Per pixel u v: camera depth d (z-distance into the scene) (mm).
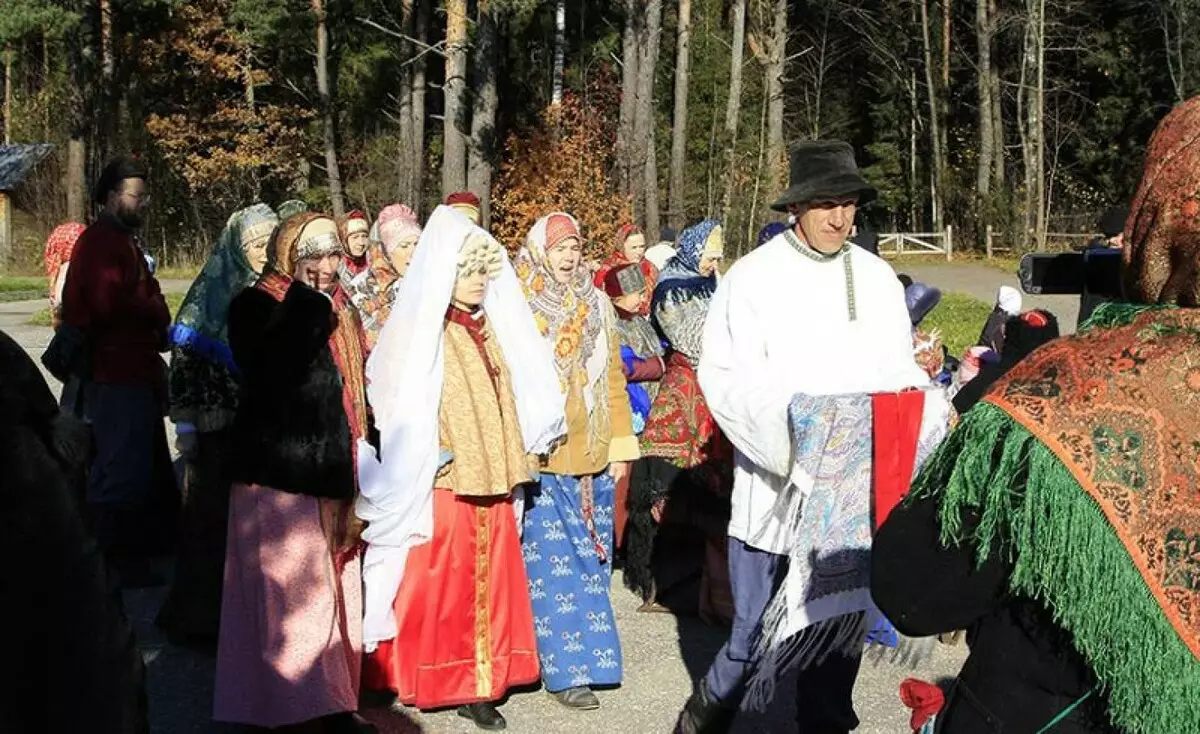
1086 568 1927
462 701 4680
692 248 5855
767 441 3824
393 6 40375
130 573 6367
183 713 4793
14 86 44625
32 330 18406
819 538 3412
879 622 3633
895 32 48344
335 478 4125
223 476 4219
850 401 3406
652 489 5969
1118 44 44375
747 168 36656
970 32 48188
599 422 5207
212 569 5438
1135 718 1938
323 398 4121
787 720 4816
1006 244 39344
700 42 40406
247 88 40375
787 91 51156
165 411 6516
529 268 5191
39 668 1834
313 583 4152
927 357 5910
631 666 5410
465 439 4605
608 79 35781
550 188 27672
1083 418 1979
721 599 5867
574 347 5137
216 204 41156
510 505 4816
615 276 6328
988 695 2143
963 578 2104
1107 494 1938
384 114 41531
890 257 39062
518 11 28766
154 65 40000
